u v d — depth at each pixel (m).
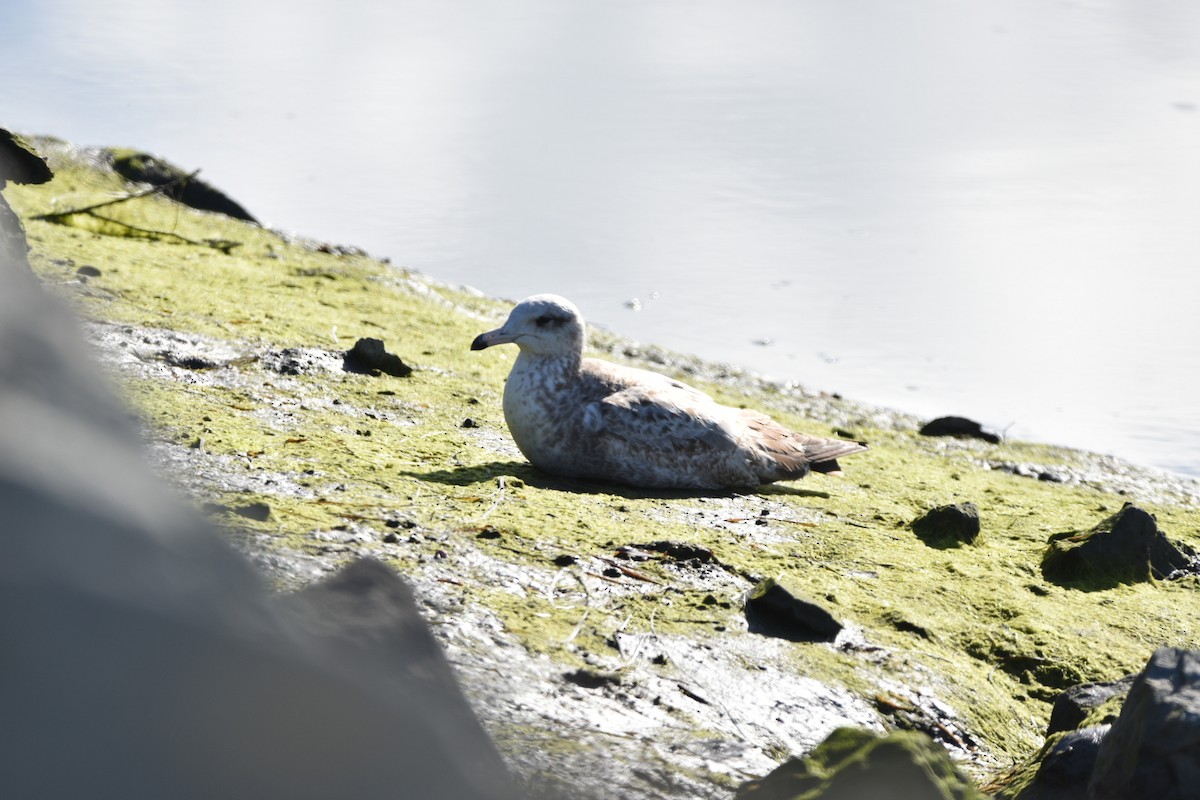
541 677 7.34
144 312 14.91
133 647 1.81
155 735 1.81
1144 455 17.84
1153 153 33.00
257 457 10.34
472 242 25.30
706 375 19.45
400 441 12.15
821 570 10.54
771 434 13.12
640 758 6.42
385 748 2.10
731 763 6.81
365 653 2.49
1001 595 10.80
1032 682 9.62
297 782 1.96
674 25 52.56
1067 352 21.27
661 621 8.63
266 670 1.96
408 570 8.33
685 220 27.42
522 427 11.78
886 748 5.50
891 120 36.59
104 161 23.41
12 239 11.04
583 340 11.94
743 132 35.00
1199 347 21.59
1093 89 40.44
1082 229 27.23
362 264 21.20
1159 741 6.09
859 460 15.59
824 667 8.66
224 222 22.28
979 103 38.69
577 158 31.83
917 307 23.16
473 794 2.22
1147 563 11.98
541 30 50.88
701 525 11.07
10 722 1.71
